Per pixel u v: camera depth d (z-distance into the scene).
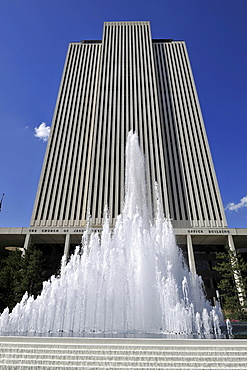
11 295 28.19
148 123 52.44
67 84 61.47
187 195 46.06
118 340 8.02
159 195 44.88
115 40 63.66
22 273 28.95
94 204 44.00
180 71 61.78
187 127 53.97
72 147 52.50
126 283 14.87
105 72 59.25
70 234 38.75
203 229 38.75
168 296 14.59
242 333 11.38
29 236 38.56
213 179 47.53
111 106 54.66
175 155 50.69
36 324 13.28
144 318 13.79
